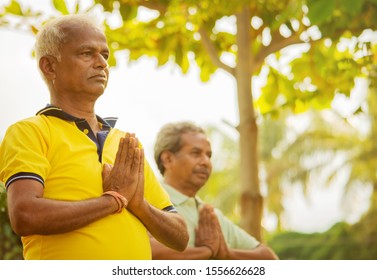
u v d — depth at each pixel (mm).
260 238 7133
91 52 3943
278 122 24750
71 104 3961
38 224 3557
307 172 25047
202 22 7617
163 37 7785
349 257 24469
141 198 3912
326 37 7172
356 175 24750
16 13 7016
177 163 5891
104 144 3959
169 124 6047
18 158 3693
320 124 25297
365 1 6770
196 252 5508
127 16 7070
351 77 7676
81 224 3641
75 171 3783
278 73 8250
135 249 3828
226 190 25906
